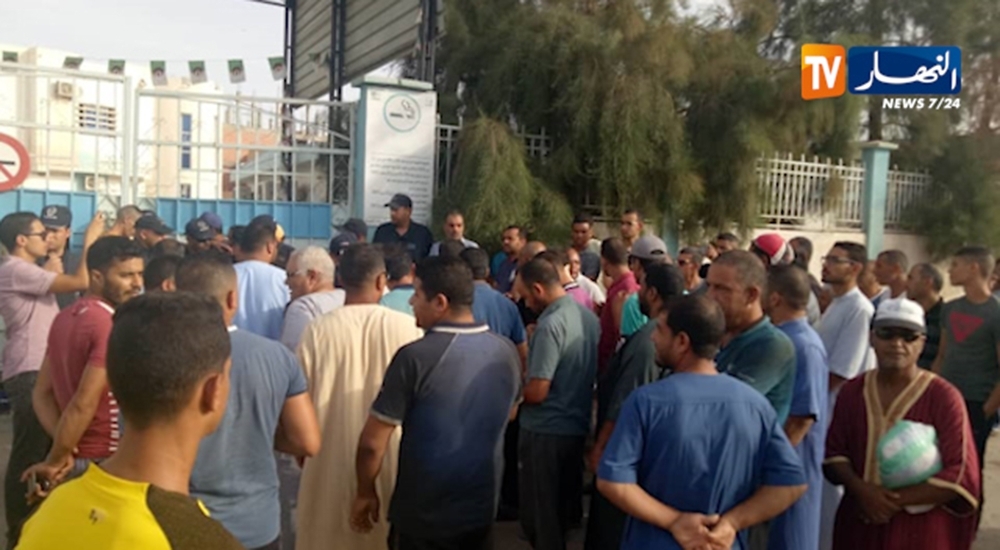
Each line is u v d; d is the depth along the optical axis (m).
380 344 3.58
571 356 4.27
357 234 6.72
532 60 8.83
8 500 3.87
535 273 4.33
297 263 4.31
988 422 4.89
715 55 9.57
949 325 5.00
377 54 10.62
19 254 4.39
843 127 10.78
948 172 12.46
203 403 1.51
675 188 8.70
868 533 3.13
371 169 8.10
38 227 4.43
